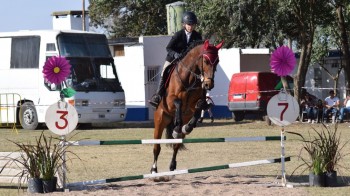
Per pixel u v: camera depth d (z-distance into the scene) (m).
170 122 12.48
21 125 27.78
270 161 11.41
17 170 12.17
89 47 27.17
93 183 11.20
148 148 18.97
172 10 36.22
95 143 11.26
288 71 11.36
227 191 10.83
